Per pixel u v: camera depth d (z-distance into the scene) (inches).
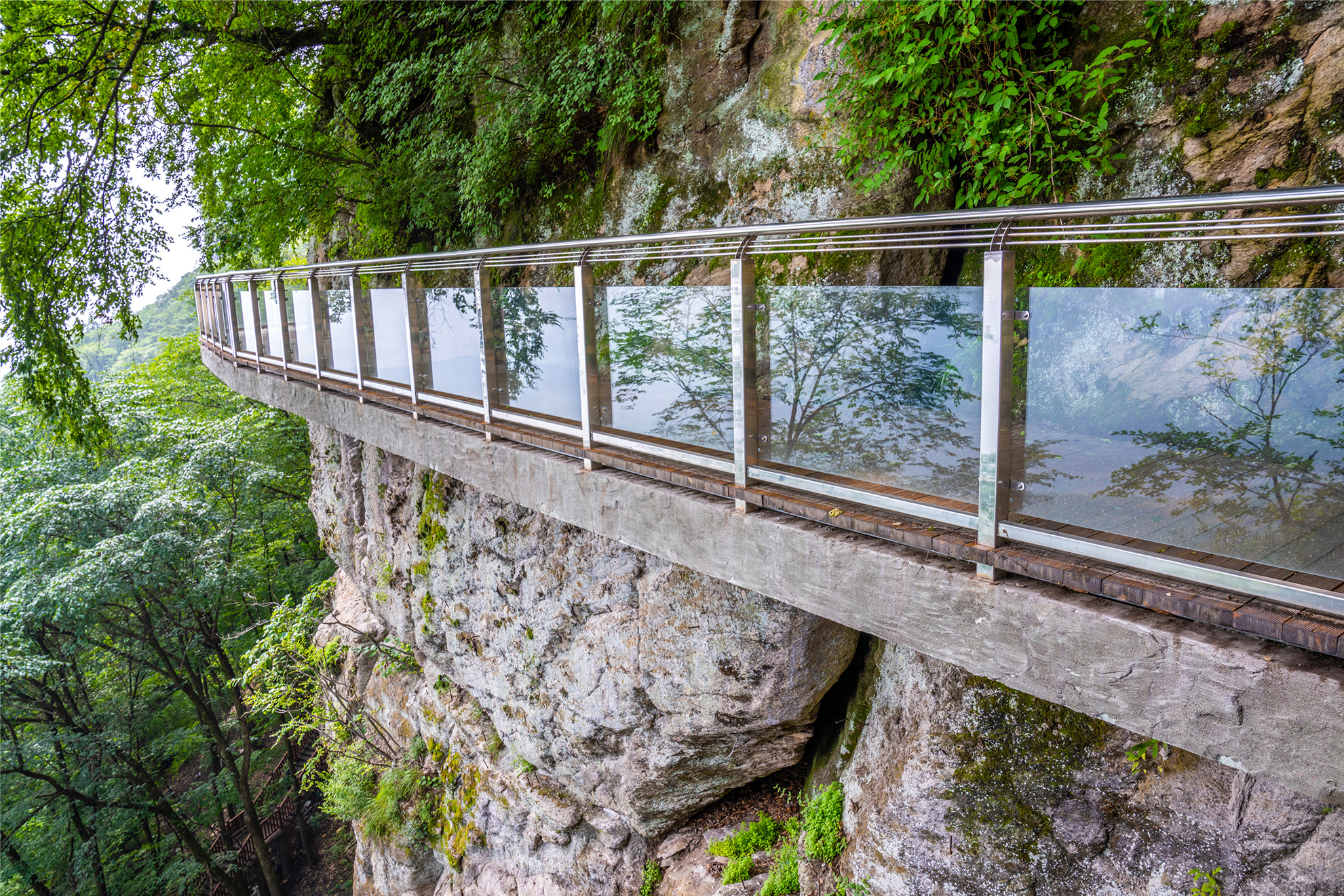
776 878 203.2
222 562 649.6
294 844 780.6
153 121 427.8
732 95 235.9
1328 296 67.4
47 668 561.9
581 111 292.2
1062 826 133.4
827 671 184.7
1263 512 74.9
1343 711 67.3
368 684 465.7
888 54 174.7
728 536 128.3
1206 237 74.9
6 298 446.3
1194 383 78.2
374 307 236.2
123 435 717.3
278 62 415.2
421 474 319.9
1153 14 148.0
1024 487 94.4
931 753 150.9
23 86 440.5
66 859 635.5
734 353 124.2
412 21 362.9
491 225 350.3
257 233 398.6
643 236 137.1
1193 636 77.5
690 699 197.6
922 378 101.6
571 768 261.7
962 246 94.7
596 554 222.5
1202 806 118.0
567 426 166.1
